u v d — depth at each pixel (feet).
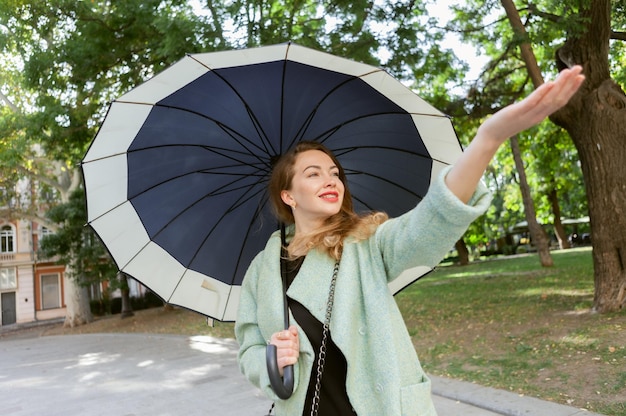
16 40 35.65
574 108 26.05
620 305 25.05
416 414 4.31
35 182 87.56
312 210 5.27
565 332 23.02
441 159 5.77
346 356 4.48
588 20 23.03
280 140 6.30
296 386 4.65
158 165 6.23
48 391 26.17
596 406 14.60
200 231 6.70
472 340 25.21
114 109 5.38
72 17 33.47
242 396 21.48
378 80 5.10
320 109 5.87
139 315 80.38
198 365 29.58
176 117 5.86
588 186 26.27
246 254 6.91
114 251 6.19
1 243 116.47
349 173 6.49
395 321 4.60
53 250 68.74
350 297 4.68
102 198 5.97
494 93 37.47
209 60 5.04
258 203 6.79
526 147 63.87
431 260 4.25
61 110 35.55
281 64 5.15
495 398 16.44
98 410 21.11
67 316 83.46
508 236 161.48
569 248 111.04
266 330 5.05
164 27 25.18
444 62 33.78
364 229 4.99
